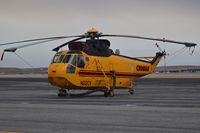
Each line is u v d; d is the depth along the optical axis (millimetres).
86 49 27719
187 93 31031
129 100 22766
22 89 41188
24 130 10875
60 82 26344
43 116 14055
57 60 26969
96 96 27984
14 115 14383
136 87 46156
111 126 11625
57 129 11062
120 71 29859
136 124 12008
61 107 17688
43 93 32156
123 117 13727
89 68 27484
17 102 21109
